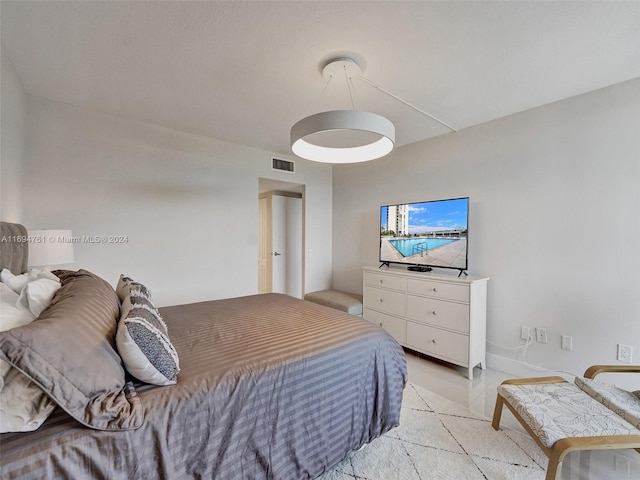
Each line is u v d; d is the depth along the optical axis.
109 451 0.88
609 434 1.30
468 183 2.99
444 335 2.74
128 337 1.01
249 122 2.92
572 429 1.34
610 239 2.18
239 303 2.39
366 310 3.52
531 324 2.57
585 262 2.29
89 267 2.66
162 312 2.10
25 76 2.09
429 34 1.62
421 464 1.56
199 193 3.30
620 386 2.15
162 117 2.80
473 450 1.67
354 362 1.54
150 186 2.98
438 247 3.00
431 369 2.78
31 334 0.80
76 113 2.57
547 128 2.47
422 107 2.54
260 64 1.93
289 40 1.68
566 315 2.38
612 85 2.16
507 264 2.71
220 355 1.36
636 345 2.08
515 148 2.66
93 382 0.90
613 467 1.56
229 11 1.46
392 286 3.21
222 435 1.10
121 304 1.46
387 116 2.72
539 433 1.36
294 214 5.39
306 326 1.79
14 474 0.74
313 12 1.46
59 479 0.79
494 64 1.91
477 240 2.91
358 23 1.54
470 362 2.56
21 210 2.25
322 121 1.57
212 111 2.67
